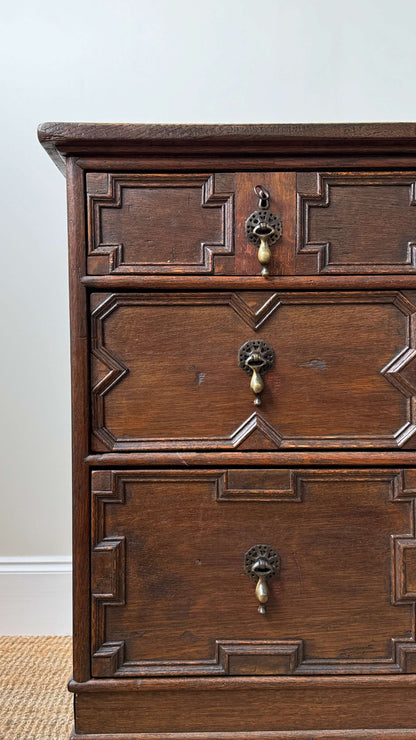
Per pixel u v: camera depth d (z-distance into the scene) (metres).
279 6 1.12
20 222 1.12
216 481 0.67
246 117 1.13
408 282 0.67
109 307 0.67
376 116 1.13
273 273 0.67
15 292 1.12
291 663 0.67
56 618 1.12
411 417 0.68
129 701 0.67
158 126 0.63
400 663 0.67
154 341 0.67
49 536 1.14
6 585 1.12
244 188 0.67
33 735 0.79
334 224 0.67
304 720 0.68
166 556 0.67
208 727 0.67
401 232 0.67
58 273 1.13
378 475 0.67
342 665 0.68
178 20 1.12
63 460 1.14
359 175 0.67
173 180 0.67
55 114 1.11
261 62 1.12
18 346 1.12
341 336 0.67
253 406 0.68
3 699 0.88
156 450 0.67
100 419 0.67
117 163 0.66
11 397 1.13
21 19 1.11
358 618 0.68
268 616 0.68
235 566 0.68
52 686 0.92
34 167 1.12
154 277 0.67
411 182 0.67
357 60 1.13
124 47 1.12
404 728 0.68
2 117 1.11
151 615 0.67
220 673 0.67
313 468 0.67
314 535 0.68
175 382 0.67
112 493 0.67
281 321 0.67
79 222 0.66
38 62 1.11
